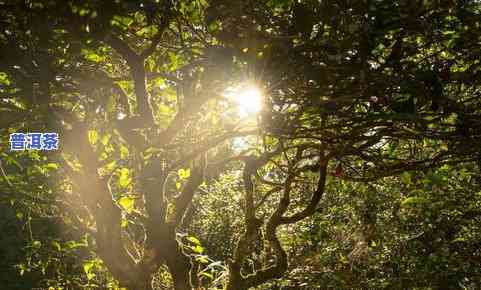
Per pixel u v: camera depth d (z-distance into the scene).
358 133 2.98
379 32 2.37
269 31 2.65
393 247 8.16
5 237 12.33
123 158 4.11
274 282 7.45
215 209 10.96
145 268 3.63
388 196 7.79
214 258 10.79
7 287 11.70
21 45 2.95
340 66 2.55
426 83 2.42
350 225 8.38
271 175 6.15
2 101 3.36
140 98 3.38
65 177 4.21
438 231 8.14
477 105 2.63
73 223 4.06
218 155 4.58
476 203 7.25
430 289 7.72
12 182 4.48
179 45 3.74
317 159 4.05
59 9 2.68
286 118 2.87
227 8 2.60
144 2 2.69
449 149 2.89
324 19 2.50
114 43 3.17
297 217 3.98
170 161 4.10
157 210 3.62
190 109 3.35
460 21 2.47
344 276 7.84
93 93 3.59
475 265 7.87
